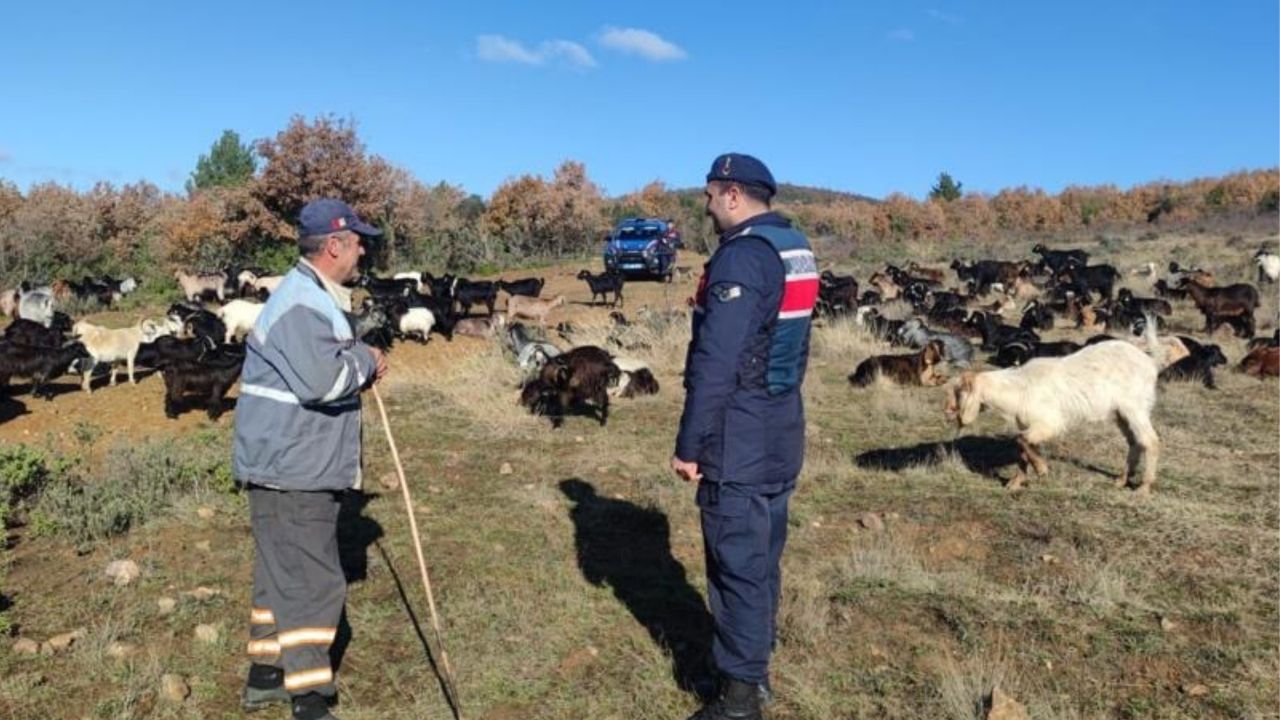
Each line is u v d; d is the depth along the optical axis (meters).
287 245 24.11
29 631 4.40
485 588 5.02
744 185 3.65
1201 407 9.77
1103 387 6.76
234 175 35.47
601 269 28.66
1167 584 5.21
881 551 5.53
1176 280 22.69
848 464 7.57
